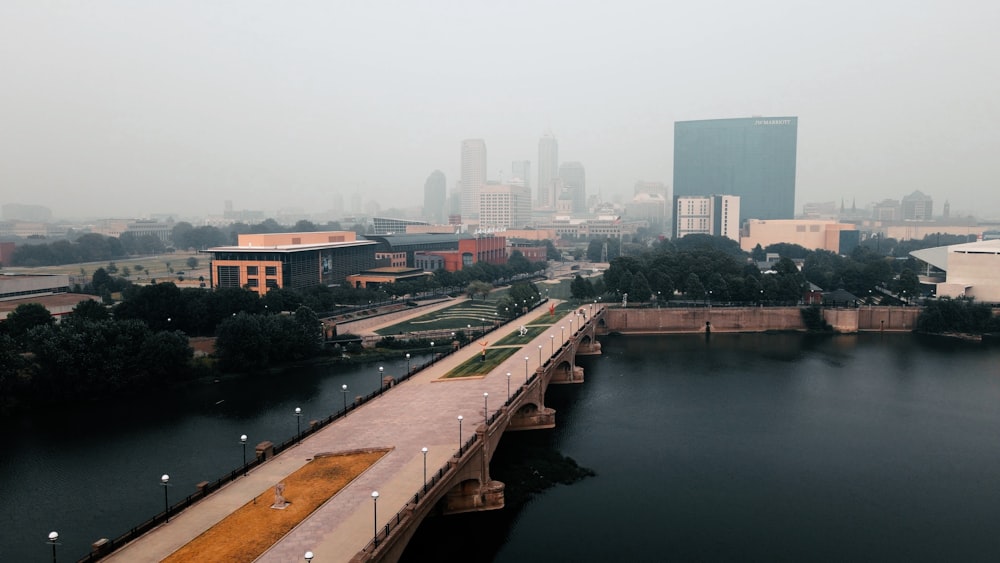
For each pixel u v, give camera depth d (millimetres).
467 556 98125
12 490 115938
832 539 104875
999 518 112000
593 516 110875
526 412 152625
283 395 172250
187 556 73125
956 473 129625
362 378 189000
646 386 189375
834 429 153375
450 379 153250
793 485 123688
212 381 184250
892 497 119500
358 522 81375
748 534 105938
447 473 96500
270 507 85438
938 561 98938
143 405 163625
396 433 114062
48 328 169125
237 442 138375
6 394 157500
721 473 128625
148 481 119438
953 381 194625
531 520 109188
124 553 73750
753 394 181375
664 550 100812
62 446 136375
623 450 139500
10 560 93750
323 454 103812
